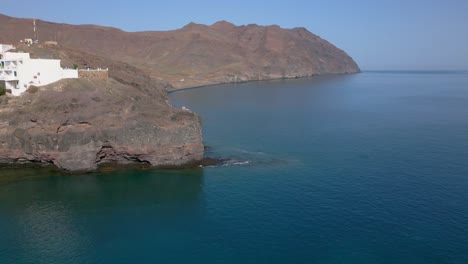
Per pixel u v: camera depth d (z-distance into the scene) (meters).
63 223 56.75
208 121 130.50
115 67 138.50
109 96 81.00
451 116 137.75
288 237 52.03
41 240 52.34
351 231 52.94
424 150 89.94
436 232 52.22
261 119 134.50
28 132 74.31
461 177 71.25
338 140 101.38
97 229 55.12
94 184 70.31
